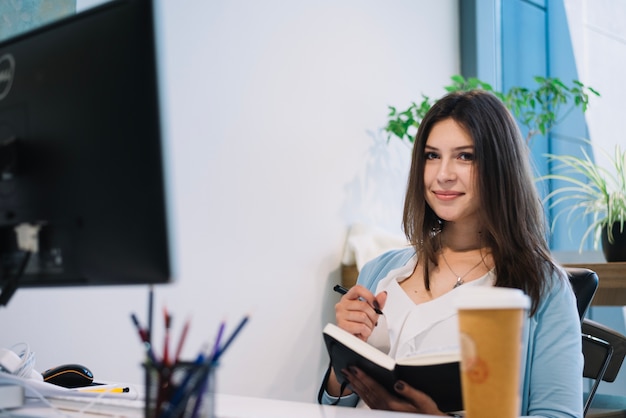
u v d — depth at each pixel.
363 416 1.05
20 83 1.07
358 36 3.45
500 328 0.81
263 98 2.99
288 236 3.06
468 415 0.83
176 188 2.62
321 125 3.24
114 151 0.95
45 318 2.23
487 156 1.57
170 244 0.92
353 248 3.21
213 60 2.79
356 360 1.19
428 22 3.84
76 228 0.99
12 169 1.06
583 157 3.82
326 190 3.25
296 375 3.08
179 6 2.67
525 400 1.46
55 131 1.02
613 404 2.51
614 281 2.78
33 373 1.29
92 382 1.48
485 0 4.02
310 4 3.21
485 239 1.64
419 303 1.64
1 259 1.09
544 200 3.35
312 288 3.16
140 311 2.51
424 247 1.67
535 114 3.55
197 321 2.69
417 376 1.15
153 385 0.83
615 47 3.76
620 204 2.91
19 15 2.16
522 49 4.03
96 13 0.99
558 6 3.94
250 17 2.95
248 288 2.88
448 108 1.61
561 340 1.49
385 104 3.58
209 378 0.82
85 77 0.99
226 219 2.81
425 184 1.64
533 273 1.53
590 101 3.83
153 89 0.92
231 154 2.84
